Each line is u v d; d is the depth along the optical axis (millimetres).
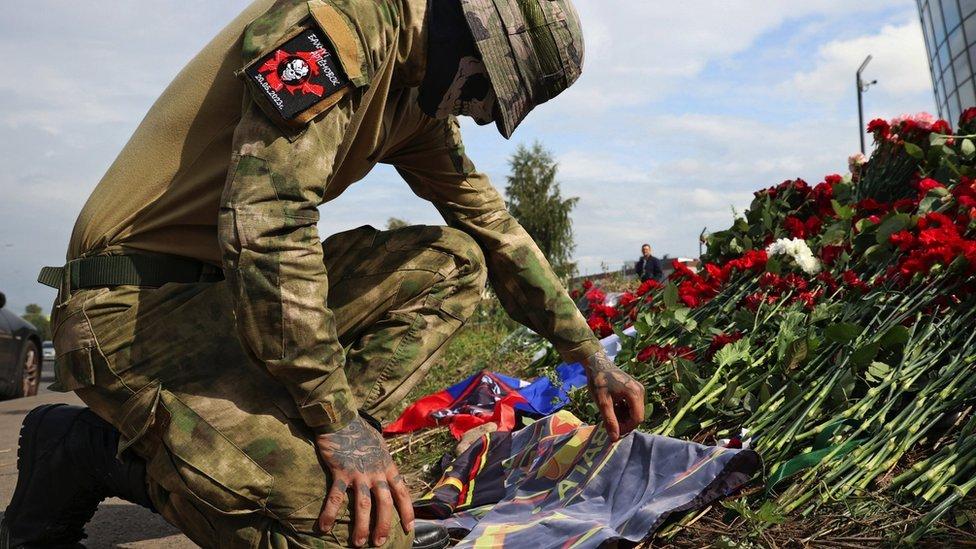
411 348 1863
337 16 1494
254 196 1444
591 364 2180
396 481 1594
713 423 2658
